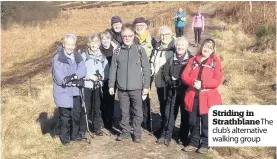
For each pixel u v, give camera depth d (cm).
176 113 687
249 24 1945
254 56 1329
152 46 715
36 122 802
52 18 4022
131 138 718
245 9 2286
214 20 2438
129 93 677
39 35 2708
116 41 730
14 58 2042
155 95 998
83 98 683
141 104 686
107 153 663
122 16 3734
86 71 676
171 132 690
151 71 700
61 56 647
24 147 684
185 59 654
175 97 671
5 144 687
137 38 704
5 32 2981
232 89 1024
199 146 670
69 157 652
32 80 1234
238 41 1673
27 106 919
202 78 614
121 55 665
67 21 3778
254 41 1606
